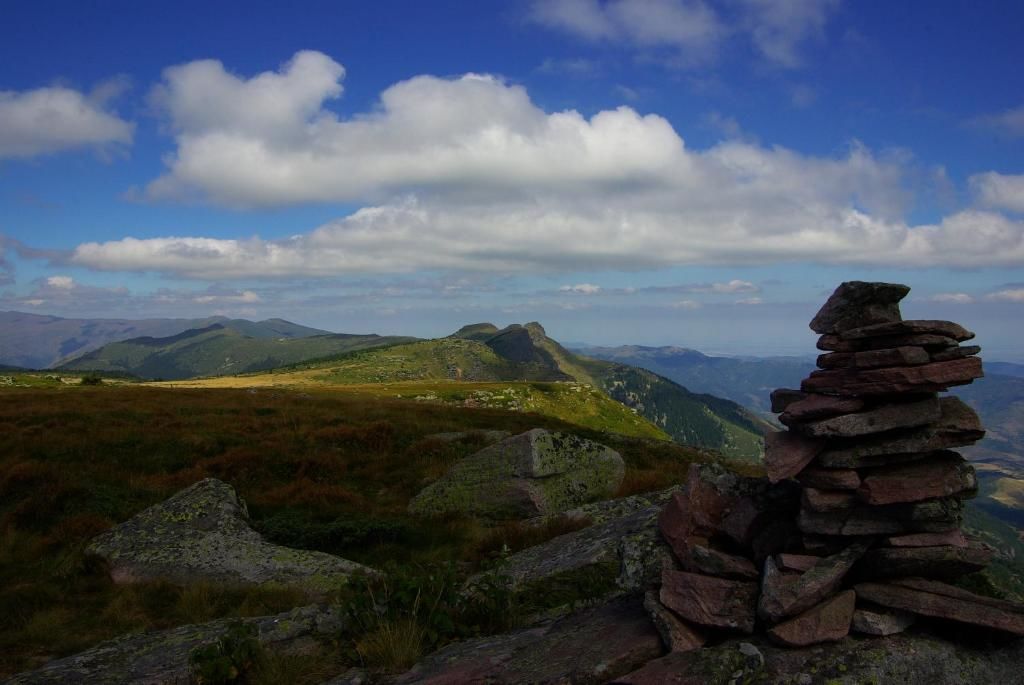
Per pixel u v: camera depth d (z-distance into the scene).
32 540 4.98
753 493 2.55
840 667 1.96
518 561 3.76
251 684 2.51
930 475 2.17
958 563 2.13
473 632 2.85
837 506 2.21
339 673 2.55
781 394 2.61
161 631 3.17
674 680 1.96
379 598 3.04
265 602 3.74
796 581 2.13
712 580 2.29
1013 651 2.06
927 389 2.19
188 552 4.48
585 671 2.13
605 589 2.95
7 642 3.24
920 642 2.07
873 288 2.31
